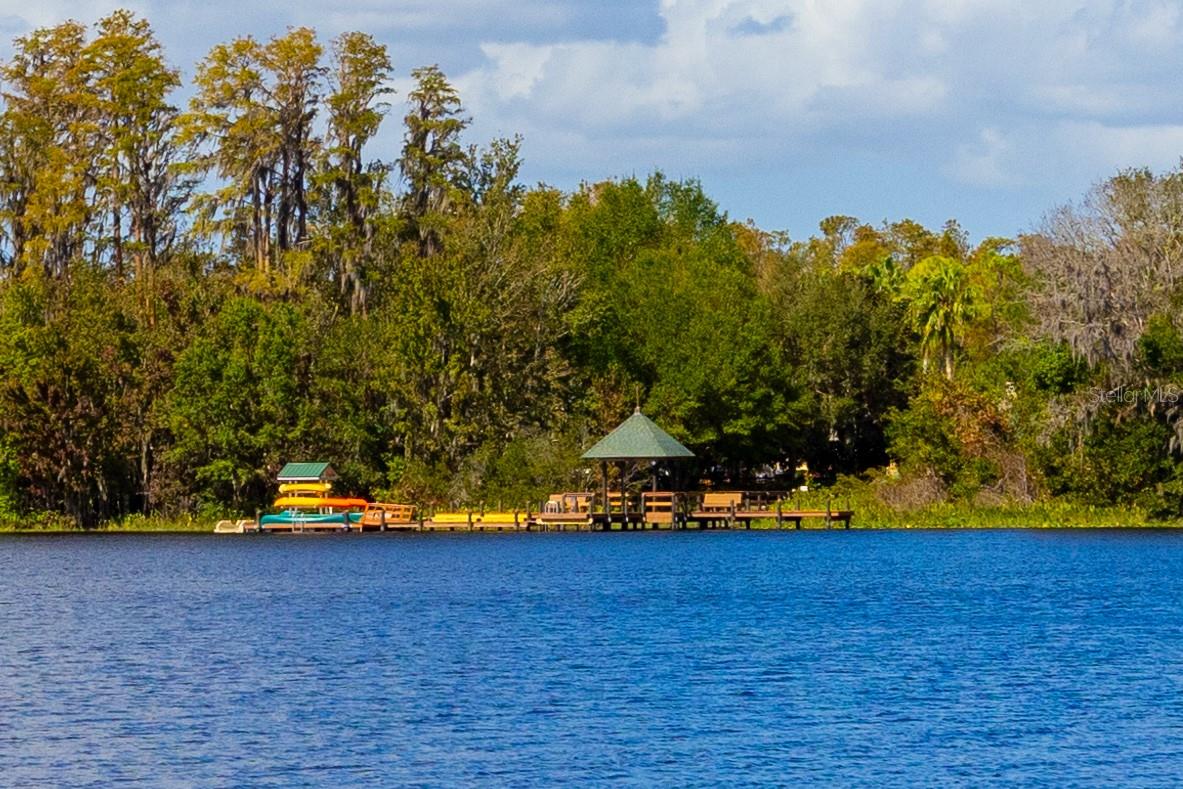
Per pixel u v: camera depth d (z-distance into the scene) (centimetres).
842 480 19438
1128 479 16212
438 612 9538
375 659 7600
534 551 14825
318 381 18162
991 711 6275
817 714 6234
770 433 19812
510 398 18600
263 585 11444
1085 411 15900
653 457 16650
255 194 19950
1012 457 17725
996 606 9731
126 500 18725
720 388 19050
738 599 10206
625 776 5334
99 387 17712
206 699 6581
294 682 6962
